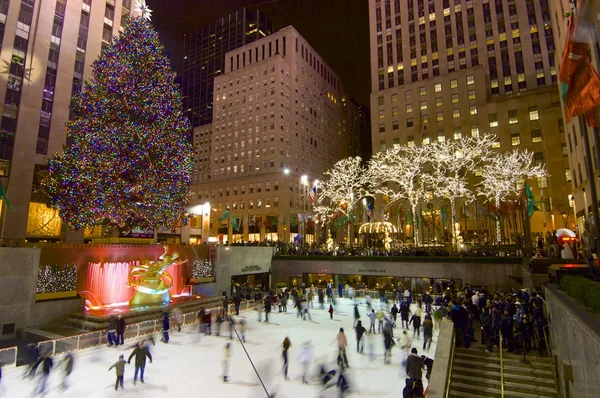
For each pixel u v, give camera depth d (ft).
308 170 332.39
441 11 245.45
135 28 109.09
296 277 134.00
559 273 45.32
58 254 78.23
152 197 103.24
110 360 53.36
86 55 151.12
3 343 62.18
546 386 39.70
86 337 58.23
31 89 132.36
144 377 46.68
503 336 47.29
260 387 43.39
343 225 167.63
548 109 177.68
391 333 53.88
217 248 116.37
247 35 463.01
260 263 133.90
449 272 108.78
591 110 33.68
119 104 101.50
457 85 219.61
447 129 217.77
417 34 249.96
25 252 69.05
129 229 111.55
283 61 311.47
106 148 96.43
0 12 128.16
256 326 77.30
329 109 387.55
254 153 304.09
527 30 225.15
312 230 283.18
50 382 44.68
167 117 107.45
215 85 340.59
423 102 228.22
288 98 313.12
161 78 108.78
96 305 82.69
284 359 46.65
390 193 220.23
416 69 245.45
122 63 103.04
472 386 41.50
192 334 70.18
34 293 70.49
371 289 119.75
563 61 34.37
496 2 233.96
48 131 135.74
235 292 108.88
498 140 201.87
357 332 57.82
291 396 40.68
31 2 136.87
